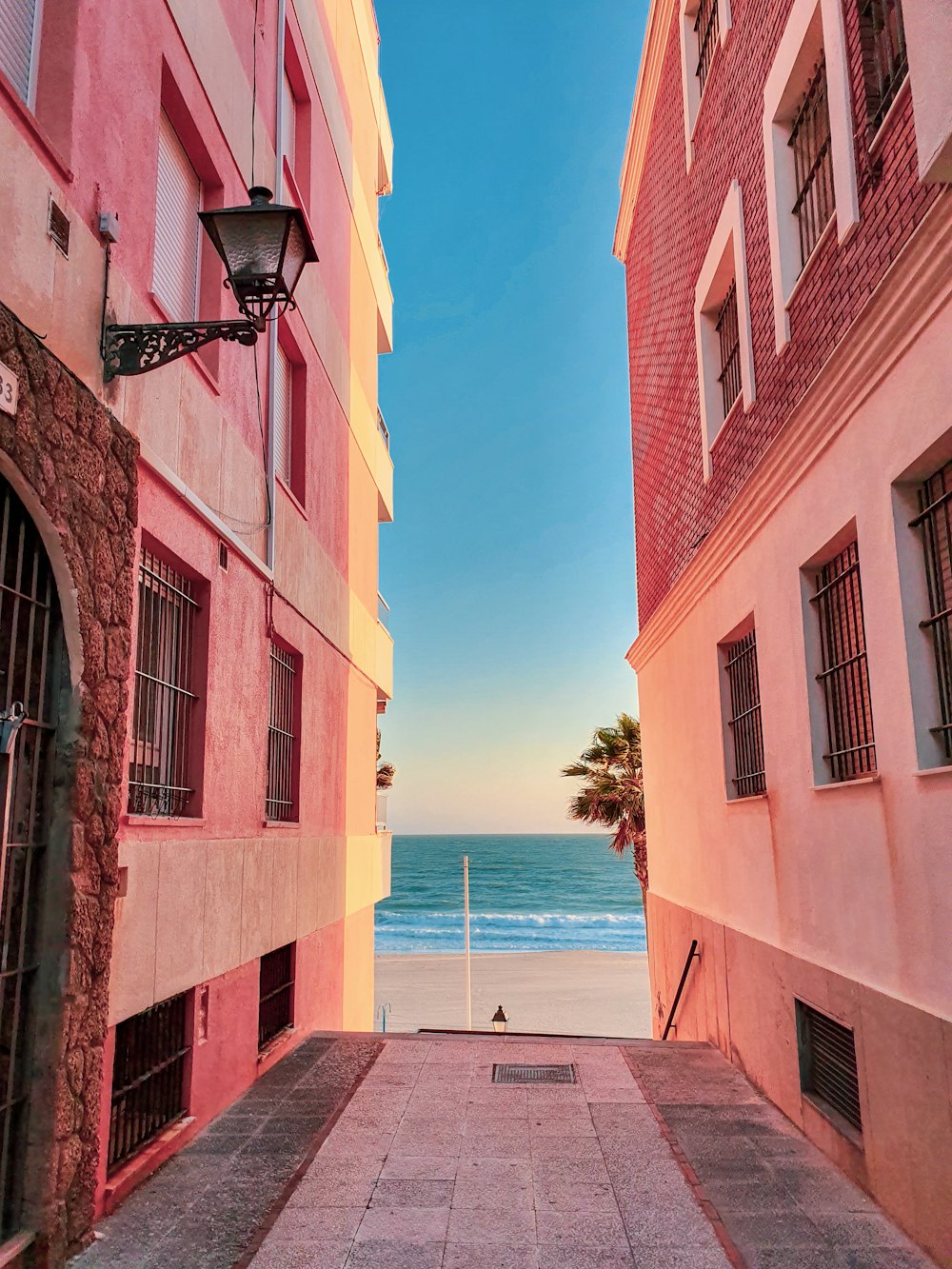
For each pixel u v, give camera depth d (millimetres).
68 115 4773
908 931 4535
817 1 5863
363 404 13672
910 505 4715
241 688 7426
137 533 5469
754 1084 7137
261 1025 8031
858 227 5227
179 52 6395
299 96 10422
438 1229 4461
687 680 9984
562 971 43969
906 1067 4488
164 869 5691
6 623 4188
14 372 3988
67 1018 4309
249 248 4828
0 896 3889
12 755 4012
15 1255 3910
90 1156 4477
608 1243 4309
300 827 9211
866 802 5074
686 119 9930
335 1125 6113
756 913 7281
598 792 22188
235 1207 4742
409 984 39906
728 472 8367
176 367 6195
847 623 5773
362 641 13180
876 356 4793
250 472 7859
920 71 3797
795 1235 4414
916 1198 4348
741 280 7805
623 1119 6242
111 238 5113
